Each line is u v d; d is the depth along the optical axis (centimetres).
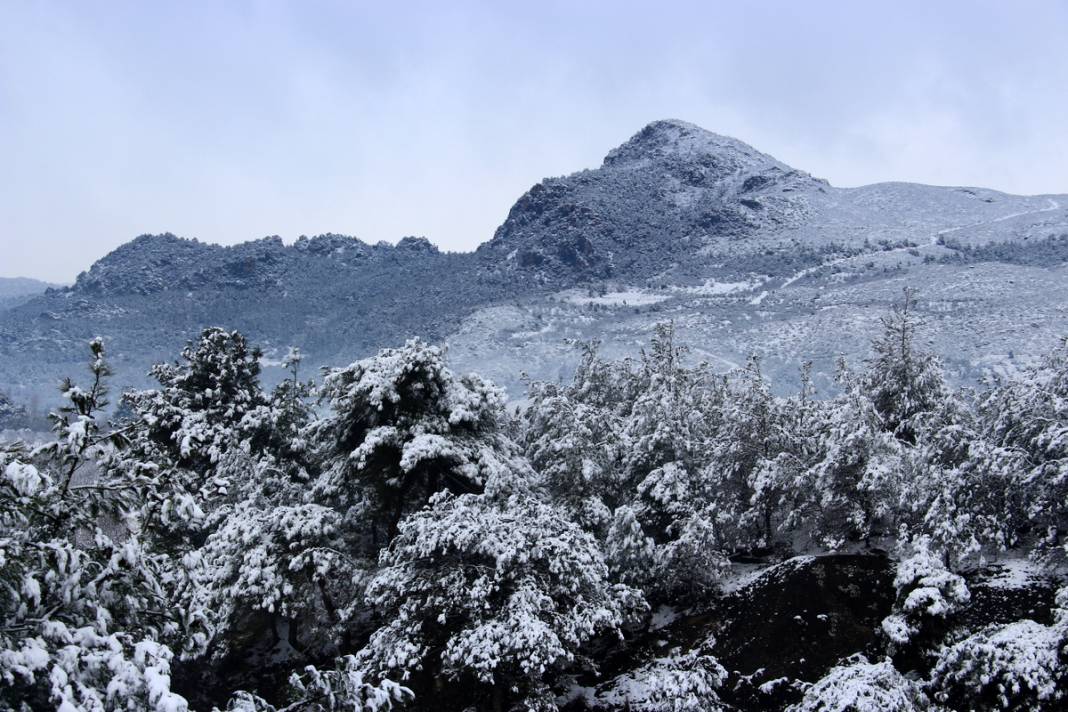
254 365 3472
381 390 2514
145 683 943
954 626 1847
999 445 2633
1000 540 2317
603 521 2700
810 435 3067
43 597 1054
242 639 2569
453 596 1933
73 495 1154
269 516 2362
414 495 2820
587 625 1959
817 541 2844
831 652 2200
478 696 2003
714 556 2688
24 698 923
